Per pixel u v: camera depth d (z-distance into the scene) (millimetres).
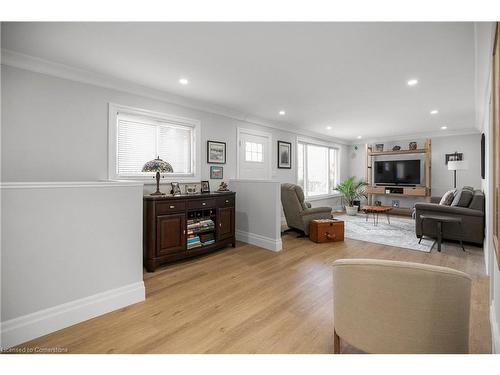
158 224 2893
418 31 1936
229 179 4426
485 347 1562
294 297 2244
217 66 2605
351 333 1251
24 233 1631
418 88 3234
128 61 2500
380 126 5672
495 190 1681
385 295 1114
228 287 2453
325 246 3834
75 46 2203
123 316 1932
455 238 3812
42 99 2541
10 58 2330
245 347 1569
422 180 6617
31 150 2488
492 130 1994
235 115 4457
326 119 5027
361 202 7766
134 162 3297
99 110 2926
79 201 1862
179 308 2057
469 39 2045
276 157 5457
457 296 1047
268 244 3703
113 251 2043
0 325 1545
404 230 4895
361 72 2748
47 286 1724
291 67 2617
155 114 3402
